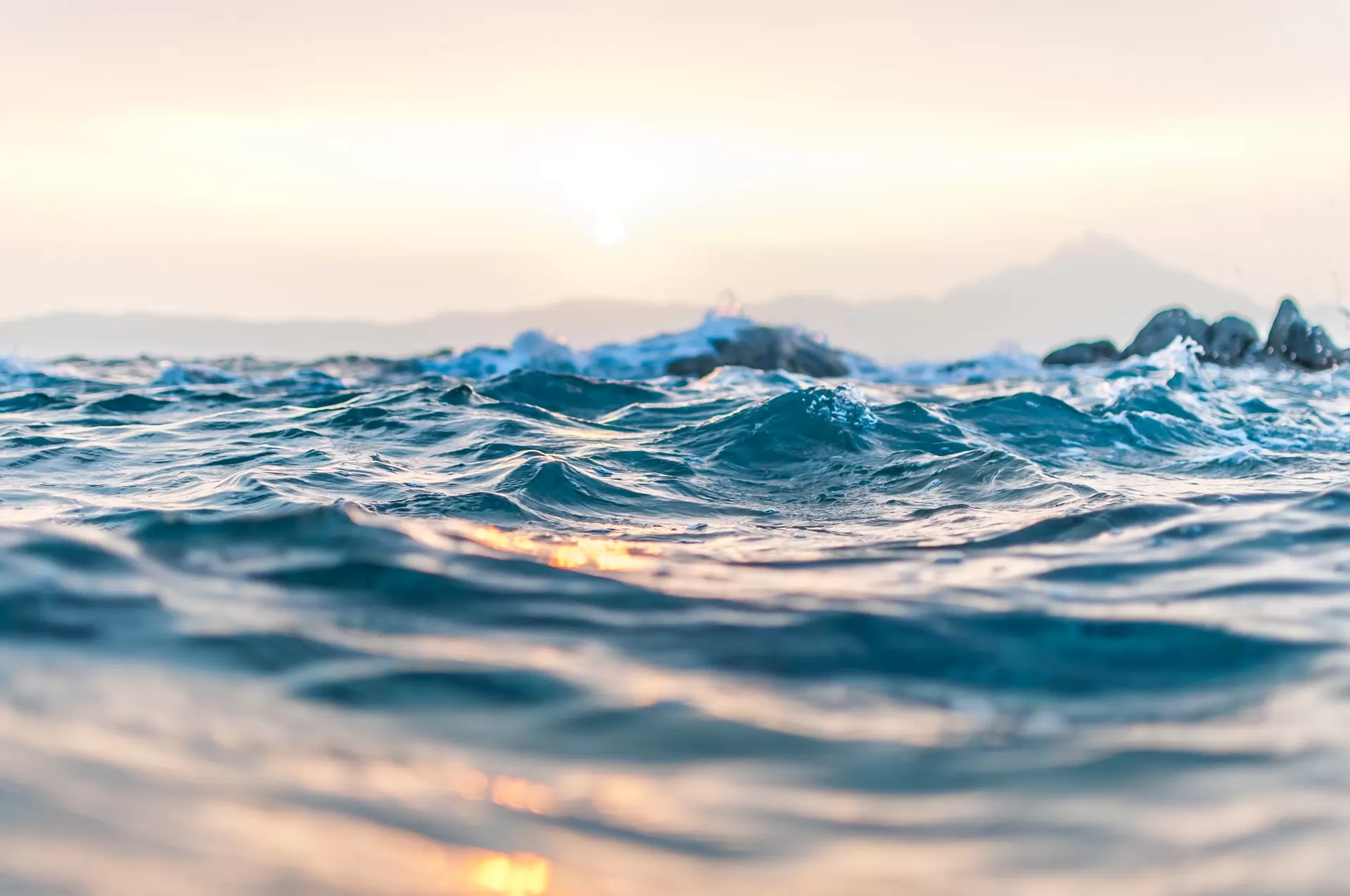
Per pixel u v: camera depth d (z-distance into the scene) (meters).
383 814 1.37
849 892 1.25
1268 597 2.75
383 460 5.57
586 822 1.40
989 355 19.28
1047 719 1.87
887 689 2.03
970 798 1.52
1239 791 1.55
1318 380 12.48
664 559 3.14
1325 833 1.41
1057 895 1.25
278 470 5.05
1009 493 4.50
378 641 2.16
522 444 6.12
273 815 1.33
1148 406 7.63
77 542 2.65
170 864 1.18
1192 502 4.09
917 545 3.48
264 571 2.62
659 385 10.34
